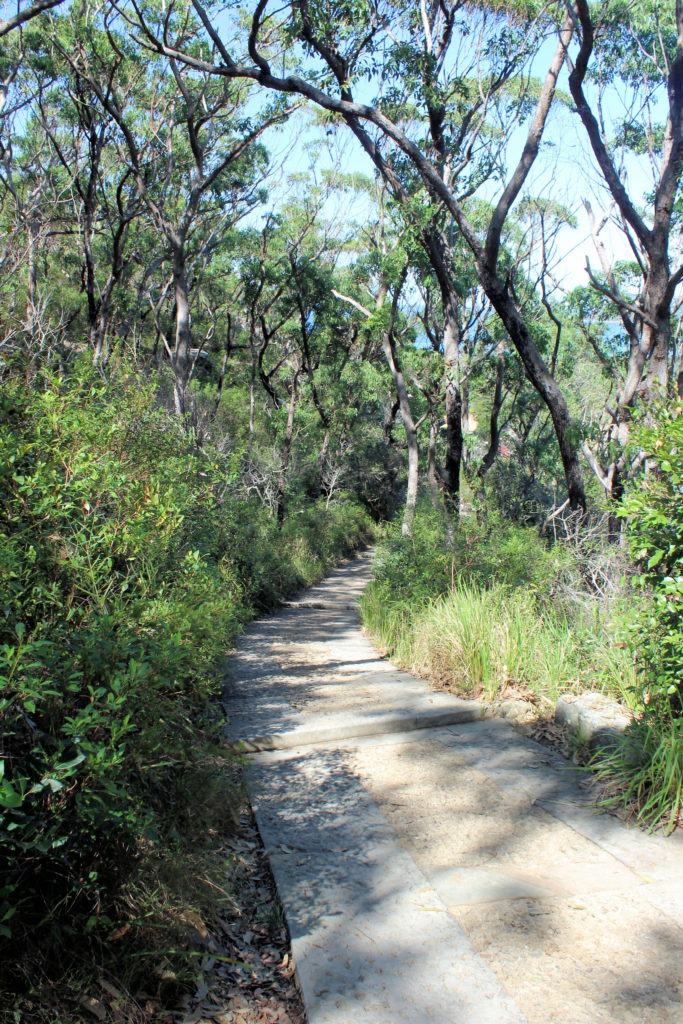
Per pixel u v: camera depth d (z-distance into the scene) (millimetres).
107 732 3018
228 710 6426
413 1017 2705
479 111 14812
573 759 5094
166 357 25984
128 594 4129
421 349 19453
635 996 2771
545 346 22484
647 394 10953
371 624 11547
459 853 3977
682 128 10727
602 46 13805
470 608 7520
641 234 10891
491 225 9977
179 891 3131
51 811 2562
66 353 12055
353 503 40094
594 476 12609
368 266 26156
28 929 2561
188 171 21109
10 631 2955
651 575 4914
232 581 10281
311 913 3418
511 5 13039
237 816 4340
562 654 6316
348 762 5363
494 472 22844
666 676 4465
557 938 3164
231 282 28406
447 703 6438
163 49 11328
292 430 30141
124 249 24312
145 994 2770
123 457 5215
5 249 12719
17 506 3686
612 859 3826
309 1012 2742
